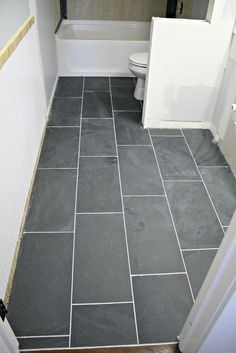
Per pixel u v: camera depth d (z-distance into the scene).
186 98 2.49
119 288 1.41
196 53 2.25
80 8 3.85
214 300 0.86
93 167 2.13
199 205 1.87
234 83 2.16
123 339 1.23
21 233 1.60
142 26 3.99
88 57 3.39
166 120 2.61
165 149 2.36
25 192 1.70
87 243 1.60
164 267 1.51
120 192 1.93
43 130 2.40
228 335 0.96
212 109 2.56
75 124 2.60
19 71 1.55
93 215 1.76
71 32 3.92
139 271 1.48
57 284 1.40
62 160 2.18
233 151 2.15
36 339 1.21
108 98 3.05
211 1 2.09
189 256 1.57
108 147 2.35
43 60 2.44
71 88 3.21
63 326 1.26
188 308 1.34
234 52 2.16
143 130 2.59
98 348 1.20
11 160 1.39
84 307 1.32
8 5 1.38
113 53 3.39
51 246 1.57
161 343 1.22
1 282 1.19
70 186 1.96
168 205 1.86
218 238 1.67
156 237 1.65
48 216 1.73
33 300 1.34
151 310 1.33
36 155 2.07
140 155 2.28
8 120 1.34
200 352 1.05
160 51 2.23
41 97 2.33
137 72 2.76
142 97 3.02
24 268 1.46
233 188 2.01
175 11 3.32
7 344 1.03
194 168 2.17
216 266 0.82
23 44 1.64
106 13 3.92
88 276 1.45
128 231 1.68
